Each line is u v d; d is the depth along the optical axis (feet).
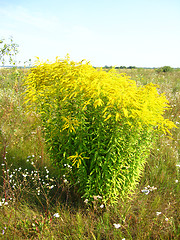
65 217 8.79
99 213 9.32
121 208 9.39
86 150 9.00
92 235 7.87
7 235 7.64
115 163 8.91
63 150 9.44
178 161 13.23
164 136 16.29
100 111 8.42
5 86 22.35
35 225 8.21
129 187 10.01
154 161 12.98
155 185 11.30
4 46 17.13
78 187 10.16
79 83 8.25
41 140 15.02
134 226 8.38
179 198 10.11
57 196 10.62
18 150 14.83
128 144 8.86
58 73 8.60
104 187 9.28
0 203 8.65
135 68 58.90
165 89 30.66
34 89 9.23
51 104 9.21
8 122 16.58
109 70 9.26
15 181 11.35
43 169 12.87
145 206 9.56
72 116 8.84
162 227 7.91
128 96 8.14
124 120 8.41
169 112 21.48
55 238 7.82
